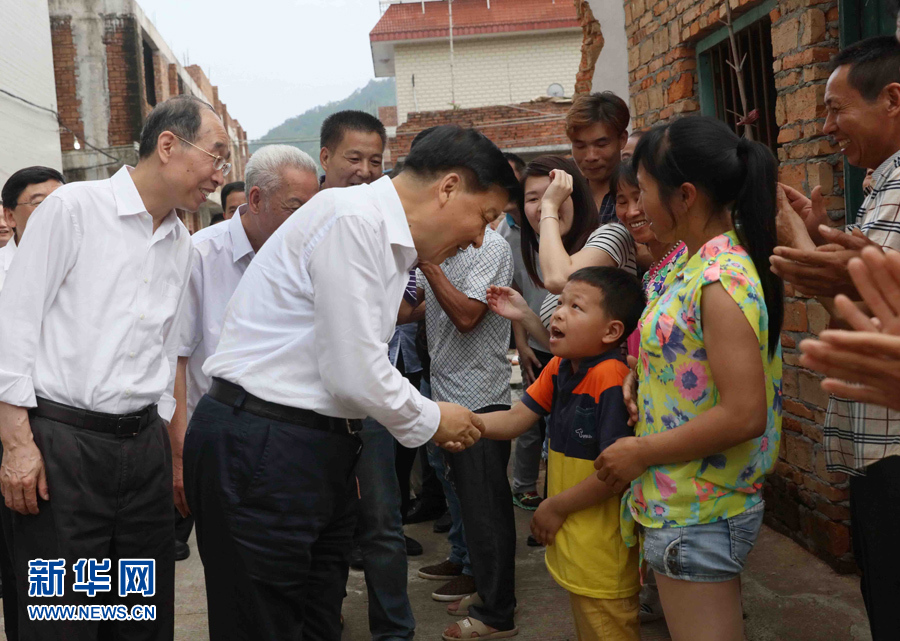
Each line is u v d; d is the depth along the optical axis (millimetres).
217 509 2035
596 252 2619
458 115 16422
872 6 3043
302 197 2764
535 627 3168
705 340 1788
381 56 22297
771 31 3641
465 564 3514
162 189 2402
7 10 10164
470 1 22016
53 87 11680
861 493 1963
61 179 3740
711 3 4102
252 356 2055
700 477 1877
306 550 2049
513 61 20969
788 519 3691
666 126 1899
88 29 15180
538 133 16328
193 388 3039
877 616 1954
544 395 2490
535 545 4023
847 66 2092
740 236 1846
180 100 2398
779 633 2879
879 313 1059
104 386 2338
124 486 2428
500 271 3107
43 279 2271
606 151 3209
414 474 4750
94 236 2348
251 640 2061
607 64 5562
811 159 3350
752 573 3375
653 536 1944
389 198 2012
